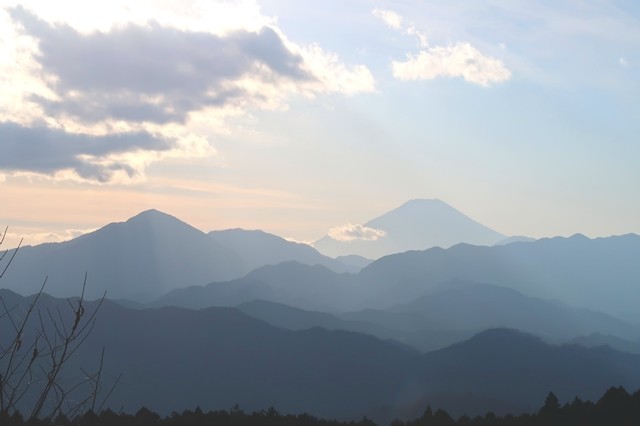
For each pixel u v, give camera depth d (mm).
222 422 21844
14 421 7895
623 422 21844
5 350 7875
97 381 8711
